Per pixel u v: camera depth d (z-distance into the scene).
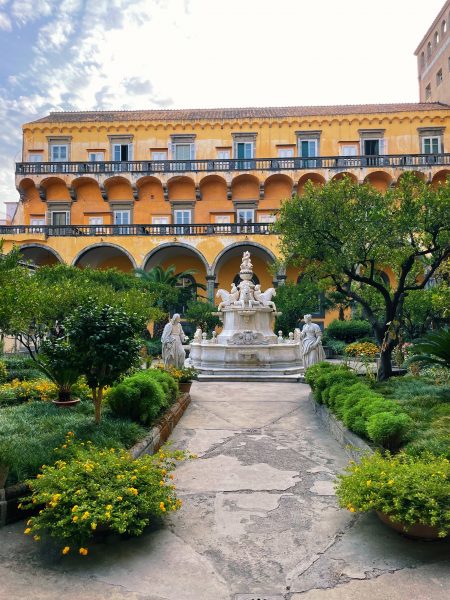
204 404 10.50
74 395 8.88
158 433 6.92
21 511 4.38
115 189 38.38
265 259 35.44
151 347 23.17
